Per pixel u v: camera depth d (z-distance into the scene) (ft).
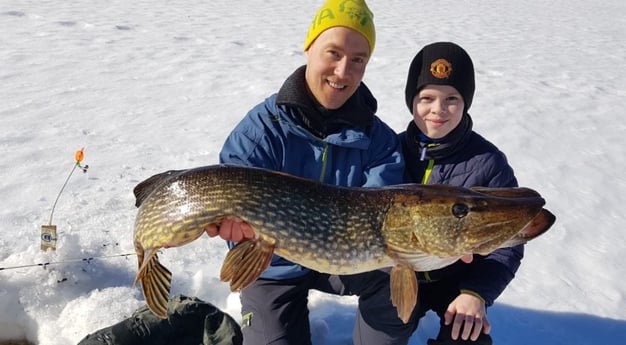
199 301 7.80
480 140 8.41
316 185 6.52
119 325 7.46
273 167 7.66
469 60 8.09
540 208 6.41
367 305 7.94
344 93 7.63
